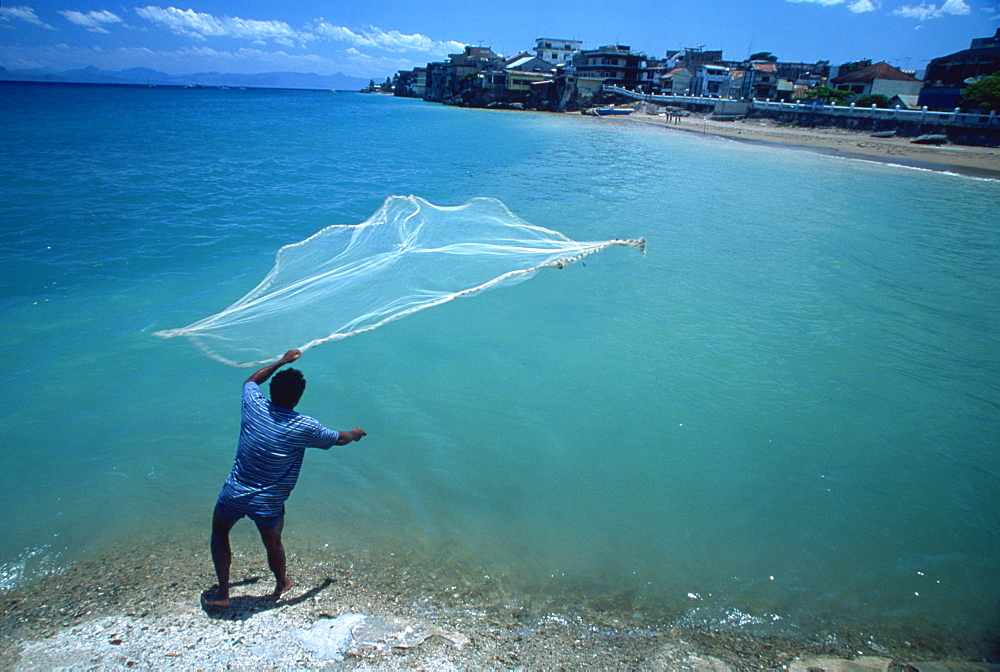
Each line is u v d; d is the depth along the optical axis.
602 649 3.24
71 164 18.92
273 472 3.12
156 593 3.44
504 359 6.56
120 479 4.44
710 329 7.60
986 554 4.08
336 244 7.63
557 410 5.64
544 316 7.81
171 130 36.75
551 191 17.67
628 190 18.36
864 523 4.34
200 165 20.14
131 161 20.39
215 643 3.05
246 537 4.01
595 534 4.18
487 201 9.70
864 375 6.54
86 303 7.41
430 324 7.41
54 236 10.12
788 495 4.61
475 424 5.37
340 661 2.99
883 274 10.34
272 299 6.02
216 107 80.88
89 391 5.52
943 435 5.45
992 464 5.06
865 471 4.92
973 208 17.34
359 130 42.16
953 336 7.70
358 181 18.17
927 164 29.31
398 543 4.02
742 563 3.96
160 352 6.28
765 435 5.36
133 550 3.81
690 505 4.48
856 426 5.54
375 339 6.91
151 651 2.98
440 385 5.98
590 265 10.08
